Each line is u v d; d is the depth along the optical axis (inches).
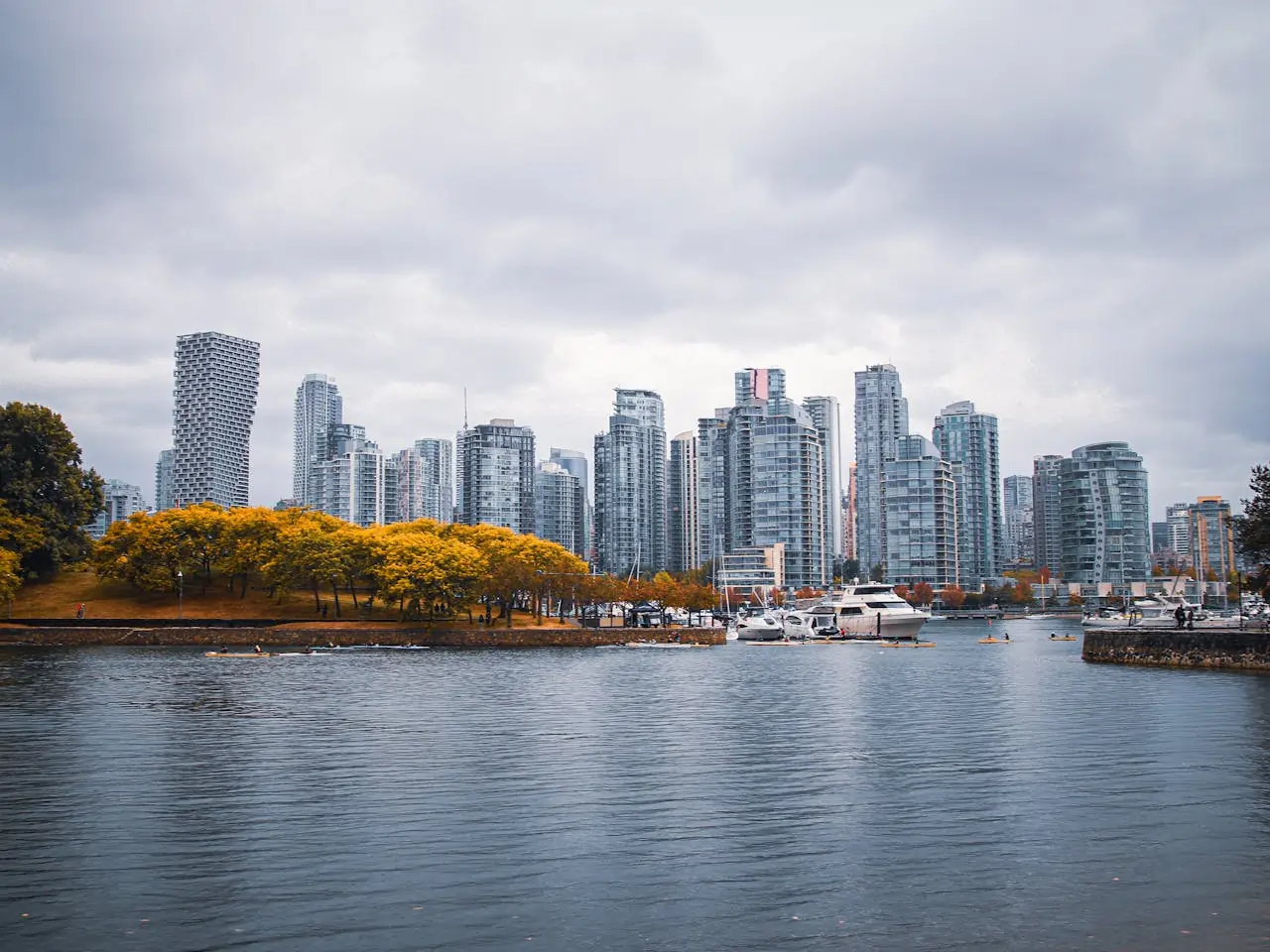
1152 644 4092.0
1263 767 1755.7
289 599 6510.8
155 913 1020.5
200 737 2135.8
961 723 2378.2
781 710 2679.6
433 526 7308.1
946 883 1115.3
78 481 6574.8
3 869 1163.9
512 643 5935.0
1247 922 992.9
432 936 962.7
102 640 5497.1
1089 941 949.2
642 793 1561.3
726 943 948.0
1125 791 1560.0
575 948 936.3
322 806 1467.8
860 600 7130.9
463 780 1662.2
